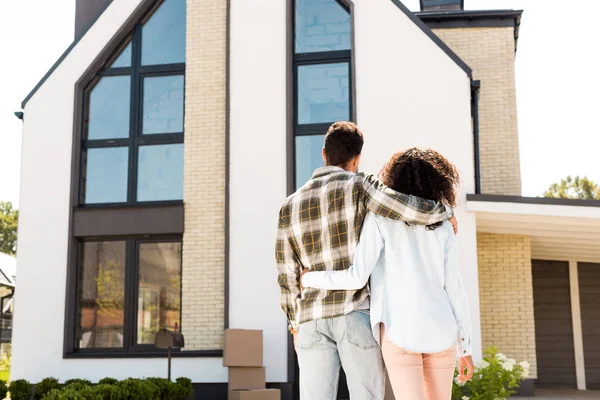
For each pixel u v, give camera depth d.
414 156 3.11
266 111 12.82
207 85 13.15
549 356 14.84
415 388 2.94
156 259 12.78
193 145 12.98
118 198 13.12
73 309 12.70
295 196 3.16
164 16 13.64
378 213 2.98
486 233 13.17
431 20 14.30
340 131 3.25
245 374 11.34
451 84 12.35
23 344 12.65
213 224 12.68
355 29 12.76
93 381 12.38
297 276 3.18
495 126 13.82
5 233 52.00
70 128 13.23
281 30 13.06
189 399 11.77
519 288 12.93
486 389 8.14
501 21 14.11
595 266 15.00
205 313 12.43
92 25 13.50
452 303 3.07
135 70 13.49
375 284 3.01
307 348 3.01
